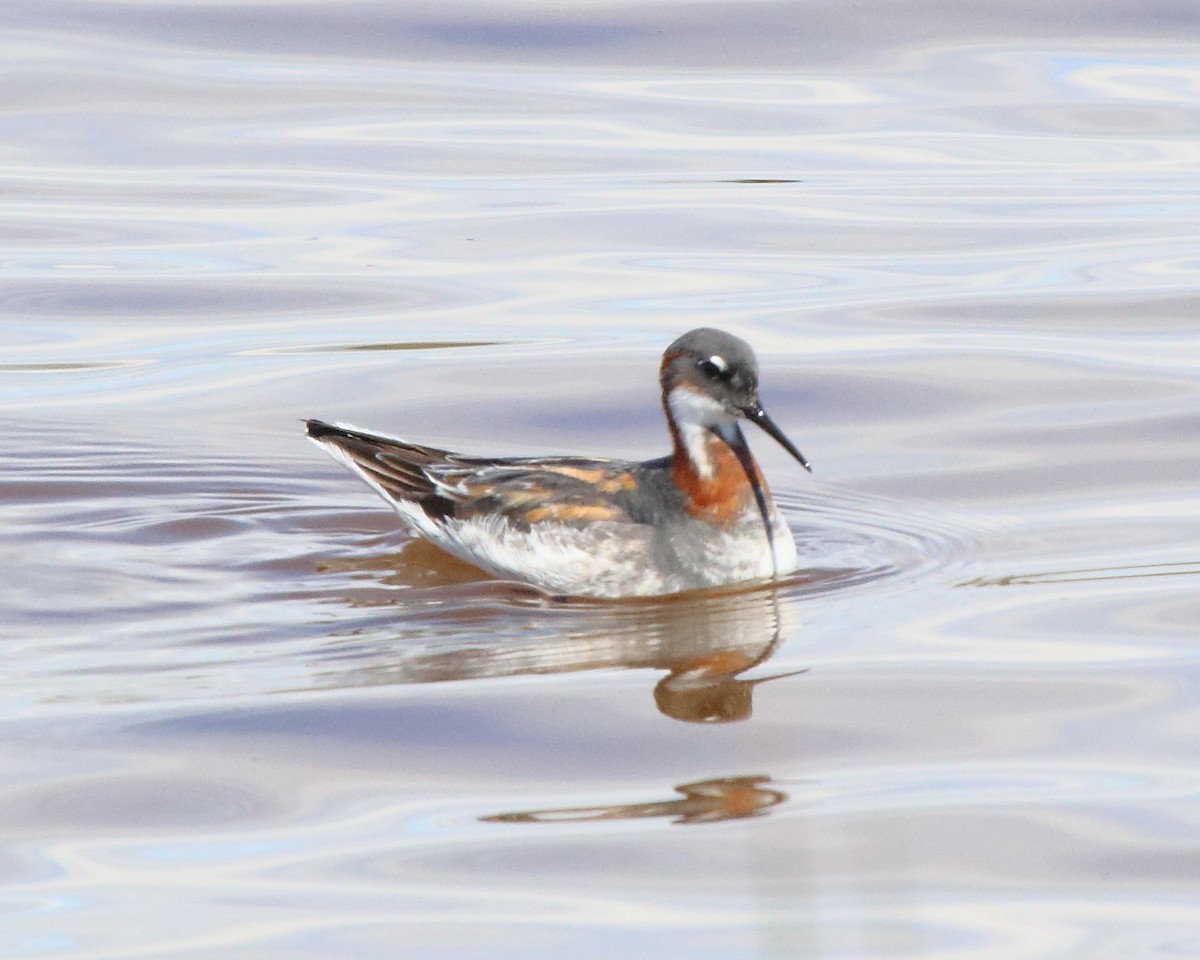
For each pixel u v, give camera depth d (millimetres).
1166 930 8484
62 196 25000
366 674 11977
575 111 28188
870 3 32031
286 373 19828
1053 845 9352
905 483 16656
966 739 10758
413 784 10203
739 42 30750
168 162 26297
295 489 16641
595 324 21062
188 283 22375
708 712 11227
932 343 20375
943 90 28812
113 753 10617
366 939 8445
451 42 30781
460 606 13570
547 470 14508
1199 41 30594
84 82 28812
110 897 8898
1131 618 12844
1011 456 17250
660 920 8609
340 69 29656
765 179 25672
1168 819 9641
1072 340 20453
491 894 8898
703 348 13992
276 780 10266
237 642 12672
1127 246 23297
